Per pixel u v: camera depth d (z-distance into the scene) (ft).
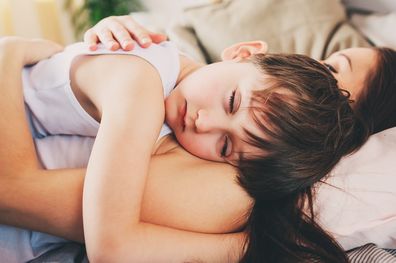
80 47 2.37
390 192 2.34
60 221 1.93
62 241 2.23
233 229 2.18
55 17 5.54
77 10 5.81
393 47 3.67
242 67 2.30
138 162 1.82
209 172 2.20
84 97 2.24
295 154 2.13
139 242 1.78
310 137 2.15
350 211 2.30
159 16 4.91
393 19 3.89
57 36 5.65
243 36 3.61
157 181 2.07
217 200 2.11
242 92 2.17
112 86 2.03
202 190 2.11
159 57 2.30
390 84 2.86
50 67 2.37
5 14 4.83
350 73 2.81
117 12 5.75
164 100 2.31
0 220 1.96
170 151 2.37
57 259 2.15
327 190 2.34
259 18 3.68
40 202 1.88
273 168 2.14
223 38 3.65
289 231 2.22
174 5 5.24
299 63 2.42
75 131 2.40
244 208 2.19
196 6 4.03
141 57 2.20
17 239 2.12
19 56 2.30
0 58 2.20
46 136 2.52
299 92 2.20
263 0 3.78
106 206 1.71
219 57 3.64
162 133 2.38
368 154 2.54
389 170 2.43
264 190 2.19
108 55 2.21
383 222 2.25
